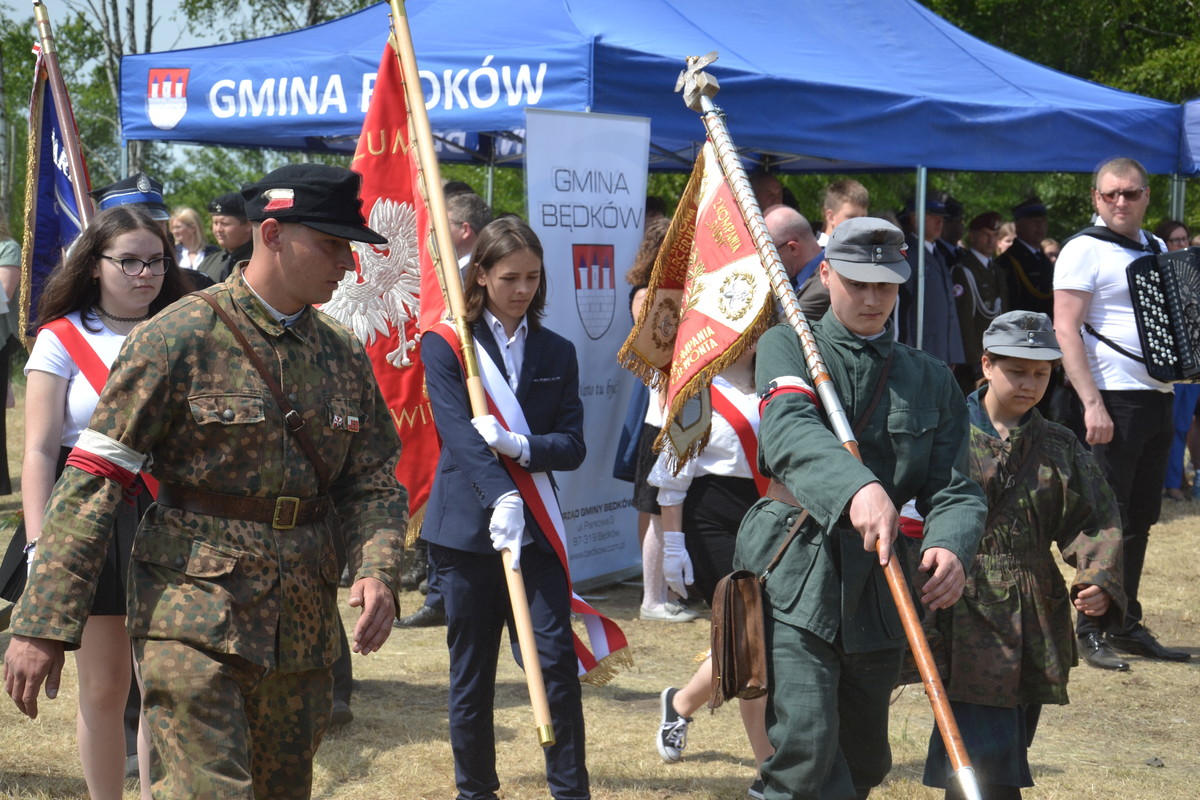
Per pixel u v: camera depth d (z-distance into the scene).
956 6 19.09
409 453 4.80
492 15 7.29
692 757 4.54
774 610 3.03
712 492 4.24
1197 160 8.57
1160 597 7.28
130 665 3.38
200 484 2.56
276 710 2.66
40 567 2.48
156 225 3.39
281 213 2.57
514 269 3.75
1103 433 5.80
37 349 3.33
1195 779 4.47
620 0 7.50
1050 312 10.46
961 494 2.99
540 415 3.83
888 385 3.06
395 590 2.71
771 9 8.39
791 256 5.17
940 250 10.06
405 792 4.14
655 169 12.35
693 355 3.67
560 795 3.63
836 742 2.98
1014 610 3.41
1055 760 4.65
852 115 7.29
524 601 3.47
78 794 4.01
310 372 2.67
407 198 4.83
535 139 6.30
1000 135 7.84
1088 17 18.83
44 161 4.60
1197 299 5.45
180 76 8.13
